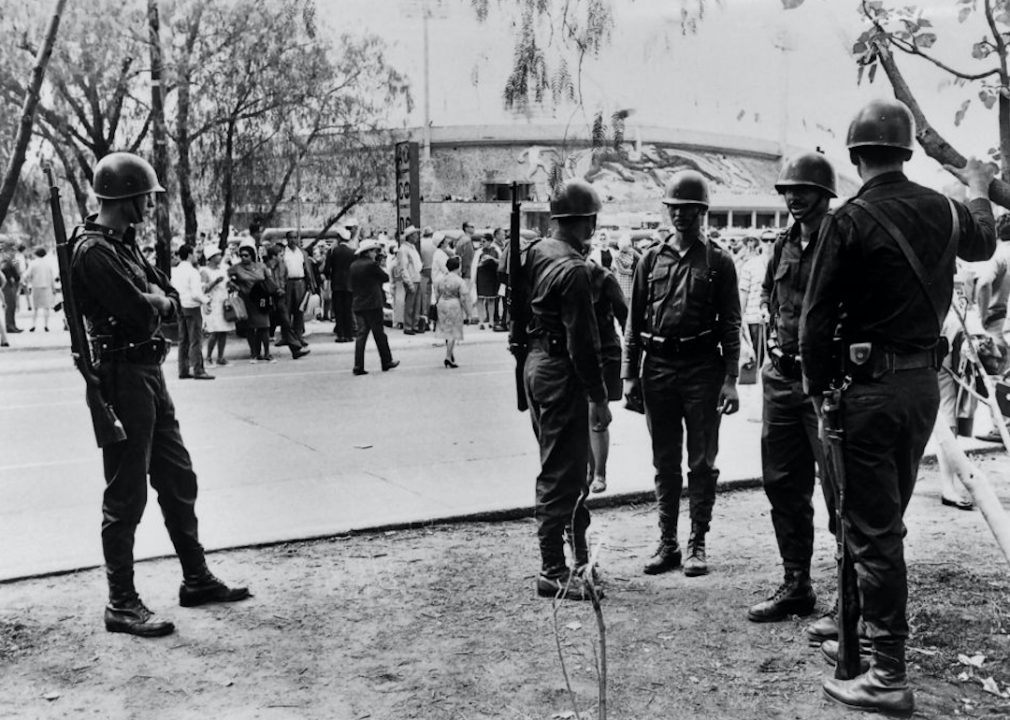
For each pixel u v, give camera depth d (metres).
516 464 7.97
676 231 5.29
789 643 4.38
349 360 15.84
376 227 28.83
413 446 8.79
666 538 5.39
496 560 5.60
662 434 5.36
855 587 3.77
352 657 4.28
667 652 4.29
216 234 22.45
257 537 5.93
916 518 6.36
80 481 7.69
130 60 15.89
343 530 6.05
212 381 13.37
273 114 19.56
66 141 18.05
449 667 4.16
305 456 8.38
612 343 5.94
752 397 10.65
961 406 8.23
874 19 3.86
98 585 5.20
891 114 3.64
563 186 4.88
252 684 4.02
